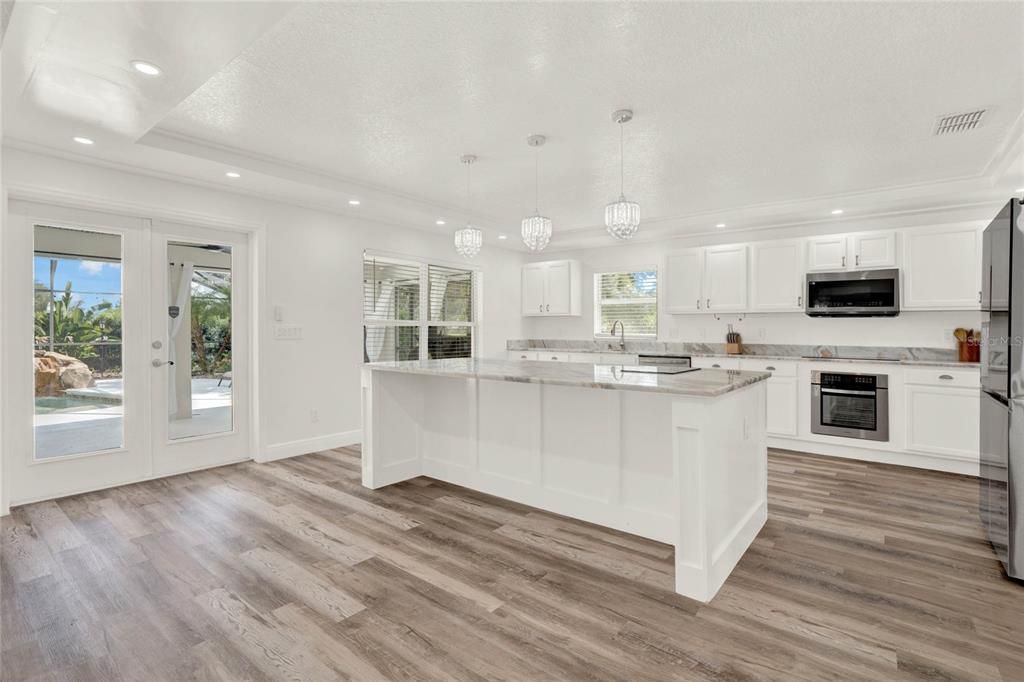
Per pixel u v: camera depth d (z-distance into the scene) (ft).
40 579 7.48
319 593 7.13
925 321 14.90
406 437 12.45
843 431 14.64
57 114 8.52
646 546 8.66
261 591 7.17
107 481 11.55
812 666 5.60
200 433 13.14
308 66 7.68
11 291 10.18
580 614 6.63
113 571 7.73
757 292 16.80
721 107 8.94
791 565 8.00
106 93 7.79
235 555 8.28
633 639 6.10
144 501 10.76
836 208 14.74
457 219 16.74
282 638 6.11
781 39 6.88
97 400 11.41
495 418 11.18
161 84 7.48
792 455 14.97
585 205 15.92
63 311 10.91
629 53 7.26
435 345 19.47
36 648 5.90
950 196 13.39
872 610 6.72
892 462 13.97
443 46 7.11
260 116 9.46
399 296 18.11
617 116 9.26
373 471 11.66
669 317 19.67
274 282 14.07
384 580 7.50
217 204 12.96
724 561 7.54
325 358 15.31
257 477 12.52
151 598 6.98
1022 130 9.61
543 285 22.34
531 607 6.79
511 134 10.26
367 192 13.94
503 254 22.29
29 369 10.44
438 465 12.43
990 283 8.75
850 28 6.61
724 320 18.48
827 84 8.11
